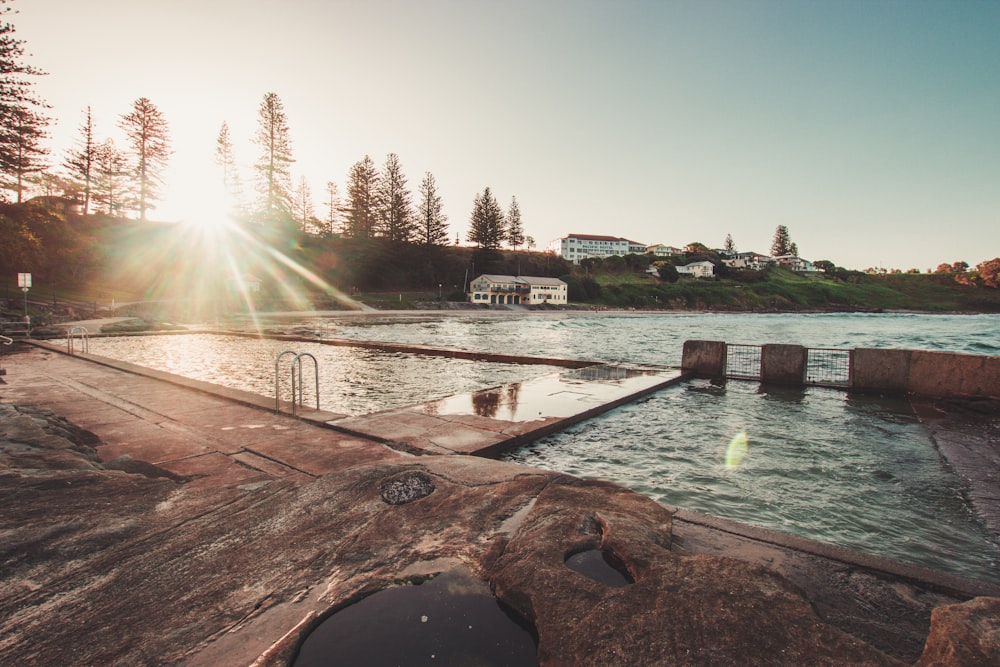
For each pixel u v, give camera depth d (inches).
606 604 86.1
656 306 4279.0
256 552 120.4
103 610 96.7
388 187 3447.3
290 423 276.7
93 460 201.3
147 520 139.5
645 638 77.1
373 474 175.3
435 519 137.1
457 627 89.4
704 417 365.4
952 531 187.6
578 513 132.6
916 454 282.2
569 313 3284.9
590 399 386.0
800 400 430.6
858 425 346.3
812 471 254.1
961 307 4667.8
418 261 3543.3
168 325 1338.6
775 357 506.0
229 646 85.4
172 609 97.0
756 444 299.9
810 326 2317.9
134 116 2593.5
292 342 973.2
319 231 3799.2
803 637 75.8
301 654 82.1
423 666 78.8
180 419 281.9
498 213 3868.1
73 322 1168.2
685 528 136.2
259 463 206.4
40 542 122.9
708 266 5231.3
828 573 115.3
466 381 539.2
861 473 250.7
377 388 496.7
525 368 640.4
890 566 117.7
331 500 153.4
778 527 189.8
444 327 1835.6
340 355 776.9
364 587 103.1
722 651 73.5
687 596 86.5
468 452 239.8
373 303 2849.4
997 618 80.7
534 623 88.4
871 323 2652.6
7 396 341.1
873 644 89.7
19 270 1641.2
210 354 766.5
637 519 128.2
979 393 408.8
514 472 178.1
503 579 100.3
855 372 470.6
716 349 539.5
